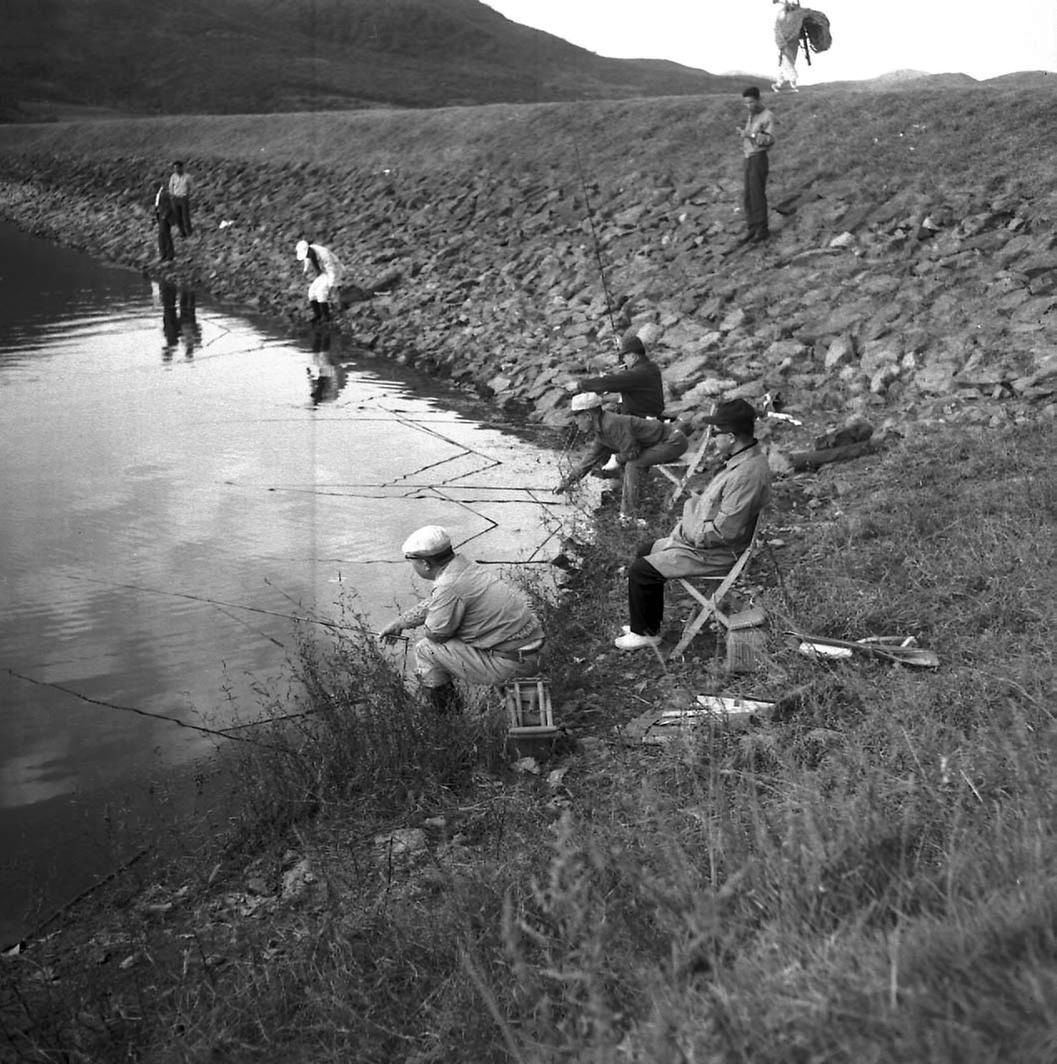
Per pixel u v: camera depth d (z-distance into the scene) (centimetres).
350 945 454
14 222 3831
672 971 347
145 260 2884
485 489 1109
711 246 1791
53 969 479
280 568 922
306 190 3017
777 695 607
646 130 2450
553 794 568
